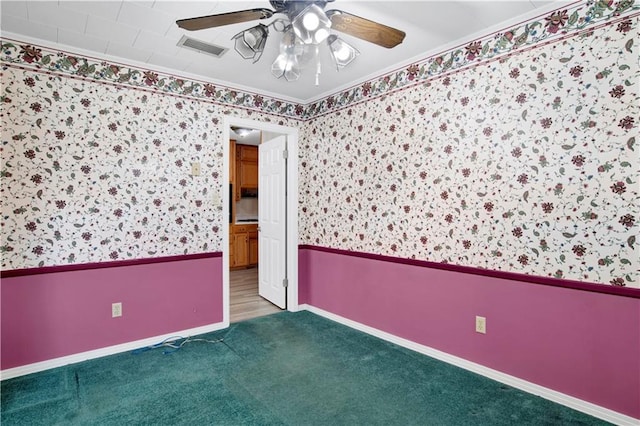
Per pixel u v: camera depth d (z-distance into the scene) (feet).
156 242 9.94
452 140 8.50
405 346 9.68
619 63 6.12
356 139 11.01
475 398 7.16
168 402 7.01
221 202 11.07
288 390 7.48
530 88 7.16
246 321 11.88
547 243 7.04
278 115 12.39
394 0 6.56
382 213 10.25
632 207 6.07
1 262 7.94
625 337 6.19
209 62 9.46
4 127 7.91
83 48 8.65
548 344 7.07
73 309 8.76
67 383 7.73
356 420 6.48
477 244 8.10
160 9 6.93
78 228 8.80
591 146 6.45
